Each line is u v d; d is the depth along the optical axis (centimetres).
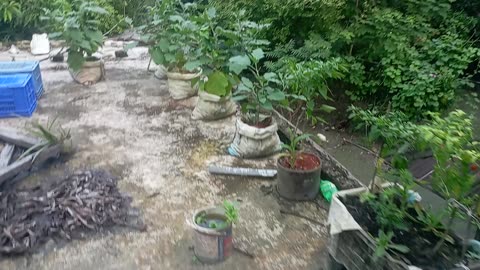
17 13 627
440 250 174
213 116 375
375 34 567
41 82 443
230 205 214
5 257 209
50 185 267
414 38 587
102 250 216
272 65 511
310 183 259
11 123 363
